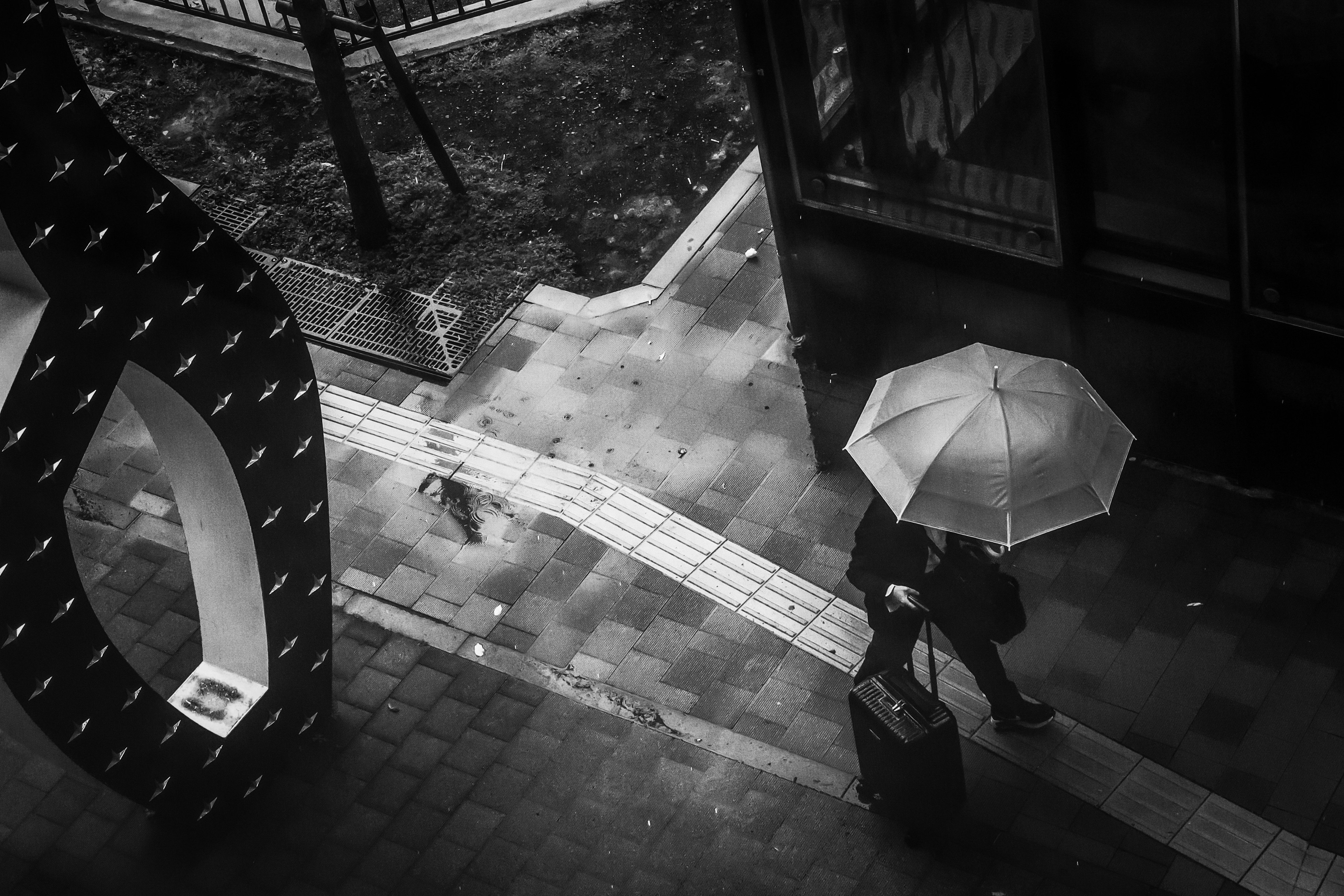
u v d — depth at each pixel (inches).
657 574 353.4
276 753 322.7
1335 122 274.4
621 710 327.9
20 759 336.8
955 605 279.9
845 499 360.5
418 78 504.4
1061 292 333.4
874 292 364.8
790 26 323.3
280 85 511.8
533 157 471.8
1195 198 301.0
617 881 299.1
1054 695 314.2
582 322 417.7
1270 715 303.1
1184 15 276.2
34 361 245.8
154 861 315.9
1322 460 327.9
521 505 374.6
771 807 305.6
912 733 270.1
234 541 299.7
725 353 400.5
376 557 369.1
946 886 287.1
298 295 441.7
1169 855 285.7
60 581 263.3
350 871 309.0
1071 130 305.4
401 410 405.1
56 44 234.2
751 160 450.6
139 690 285.7
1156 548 335.3
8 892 313.6
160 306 263.0
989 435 258.1
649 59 494.9
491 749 325.1
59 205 241.3
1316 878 278.4
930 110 321.7
